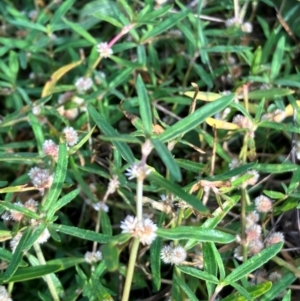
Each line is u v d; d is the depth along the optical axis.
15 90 0.37
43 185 0.25
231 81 0.37
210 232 0.21
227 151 0.33
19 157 0.27
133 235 0.19
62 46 0.38
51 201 0.23
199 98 0.30
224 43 0.40
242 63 0.37
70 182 0.28
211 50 0.35
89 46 0.41
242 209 0.27
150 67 0.38
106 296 0.24
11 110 0.39
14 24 0.40
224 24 0.41
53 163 0.26
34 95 0.39
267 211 0.28
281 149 0.33
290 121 0.34
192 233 0.21
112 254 0.18
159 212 0.29
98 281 0.24
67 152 0.25
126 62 0.35
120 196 0.32
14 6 0.45
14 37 0.43
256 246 0.26
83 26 0.41
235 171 0.24
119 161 0.29
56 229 0.23
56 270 0.23
